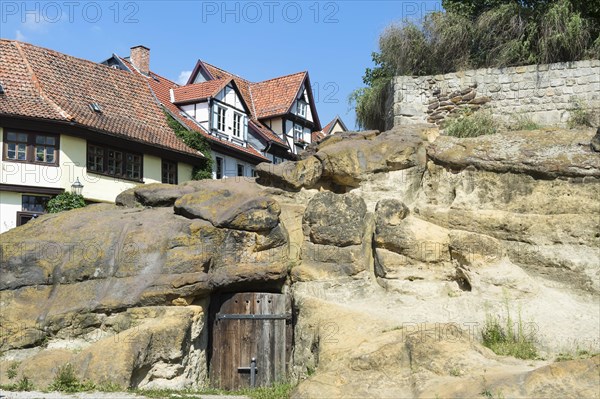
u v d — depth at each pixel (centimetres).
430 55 1878
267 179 1504
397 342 1012
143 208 1459
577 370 872
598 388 848
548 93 1673
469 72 1752
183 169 3102
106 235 1313
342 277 1284
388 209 1288
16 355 1213
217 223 1289
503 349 1070
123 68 3444
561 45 1703
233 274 1269
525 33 1781
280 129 3709
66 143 2594
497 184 1315
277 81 3888
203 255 1259
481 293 1190
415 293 1234
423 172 1418
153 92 3262
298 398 974
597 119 1608
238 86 3753
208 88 3362
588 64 1644
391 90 1847
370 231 1330
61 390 1073
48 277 1275
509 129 1662
